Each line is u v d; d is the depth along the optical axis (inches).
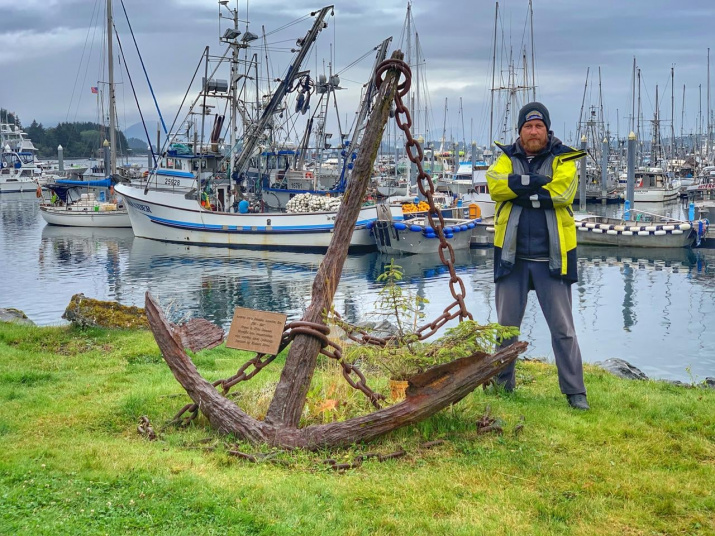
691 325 825.5
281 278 1219.9
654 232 1566.2
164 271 1295.5
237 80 1625.2
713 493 193.8
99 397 295.0
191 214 1633.9
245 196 1727.4
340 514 179.9
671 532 174.1
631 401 282.0
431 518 178.4
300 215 1549.0
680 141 4448.8
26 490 187.5
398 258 1489.9
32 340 423.5
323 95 1897.1
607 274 1258.6
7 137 4281.5
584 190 2177.7
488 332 257.4
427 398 224.7
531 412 262.7
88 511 175.9
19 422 258.1
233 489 191.0
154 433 243.4
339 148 1850.4
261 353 252.4
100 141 3125.0
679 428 247.6
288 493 189.5
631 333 787.4
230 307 962.7
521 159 276.1
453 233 1535.4
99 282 1172.5
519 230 276.7
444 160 3051.2
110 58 2285.9
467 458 219.1
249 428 232.7
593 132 3560.5
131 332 445.4
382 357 259.9
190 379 243.9
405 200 1962.4
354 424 225.9
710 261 1398.9
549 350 663.1
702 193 2667.3
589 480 202.4
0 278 1208.8
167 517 174.6
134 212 1722.4
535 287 280.5
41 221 2289.6
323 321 247.4
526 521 177.6
